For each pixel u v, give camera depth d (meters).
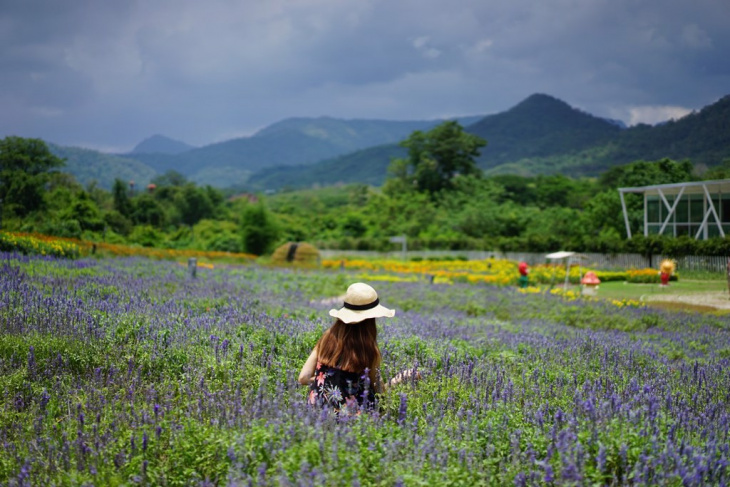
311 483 3.09
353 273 32.25
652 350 9.31
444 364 6.08
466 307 16.41
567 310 15.94
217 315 8.24
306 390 5.04
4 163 51.69
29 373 5.28
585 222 61.72
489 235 68.56
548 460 3.63
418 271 37.22
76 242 24.25
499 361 7.09
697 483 3.37
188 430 3.93
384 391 4.67
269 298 13.66
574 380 5.88
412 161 119.75
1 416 4.39
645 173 58.41
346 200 167.25
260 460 3.49
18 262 13.26
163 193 106.00
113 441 3.87
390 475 3.38
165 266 21.08
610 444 3.77
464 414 4.51
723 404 5.39
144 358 5.75
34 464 3.69
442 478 3.41
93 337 6.29
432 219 80.56
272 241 57.03
